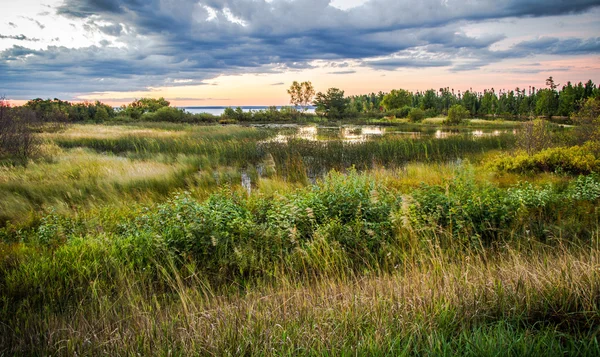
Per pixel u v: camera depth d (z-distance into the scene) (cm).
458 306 289
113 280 438
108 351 271
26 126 1675
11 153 1527
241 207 673
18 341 313
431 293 312
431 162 1543
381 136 2861
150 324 298
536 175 1100
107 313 348
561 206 703
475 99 9181
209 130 3266
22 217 763
